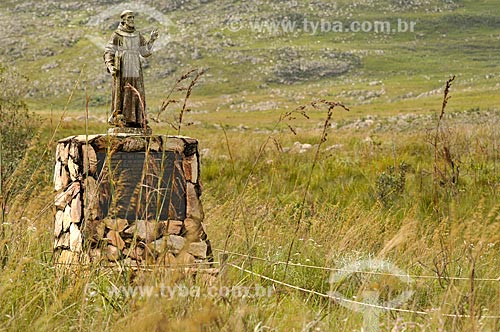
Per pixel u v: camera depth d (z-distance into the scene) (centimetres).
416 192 3017
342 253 2023
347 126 12494
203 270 1736
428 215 2633
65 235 1925
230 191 3338
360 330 1401
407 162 3941
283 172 3872
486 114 10162
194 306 1319
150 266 1553
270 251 2039
